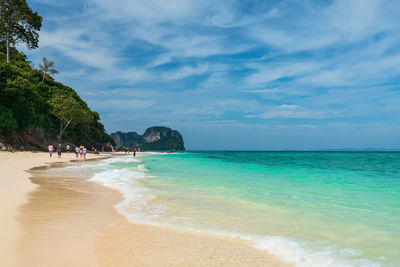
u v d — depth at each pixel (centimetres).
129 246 500
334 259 465
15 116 4456
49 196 936
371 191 1194
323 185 1386
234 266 427
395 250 505
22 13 5778
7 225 568
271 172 2202
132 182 1432
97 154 6081
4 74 4362
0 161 2352
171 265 420
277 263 445
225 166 2930
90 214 726
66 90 8381
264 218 724
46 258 410
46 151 5094
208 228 634
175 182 1458
